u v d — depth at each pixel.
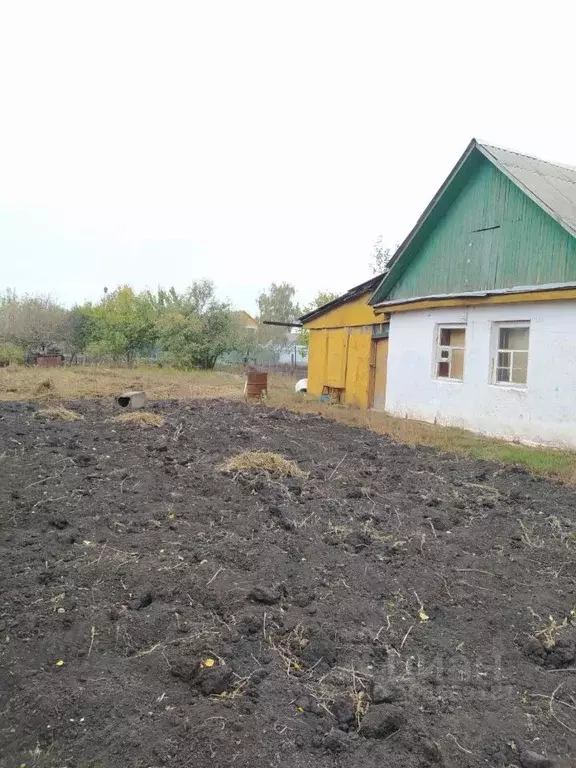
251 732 2.39
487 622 3.49
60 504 5.18
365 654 3.05
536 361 9.38
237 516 5.10
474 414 10.64
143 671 2.80
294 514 5.20
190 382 21.30
